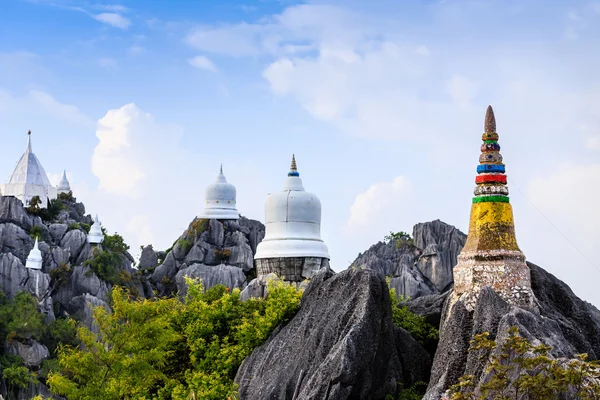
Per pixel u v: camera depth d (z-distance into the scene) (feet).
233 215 435.94
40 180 542.98
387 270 381.19
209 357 144.56
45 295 414.62
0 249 433.48
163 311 136.15
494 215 116.06
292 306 142.61
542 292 119.55
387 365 124.26
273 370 132.05
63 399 335.47
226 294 155.43
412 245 394.11
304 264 179.42
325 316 128.67
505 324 101.50
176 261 426.51
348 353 116.16
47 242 454.40
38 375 372.58
